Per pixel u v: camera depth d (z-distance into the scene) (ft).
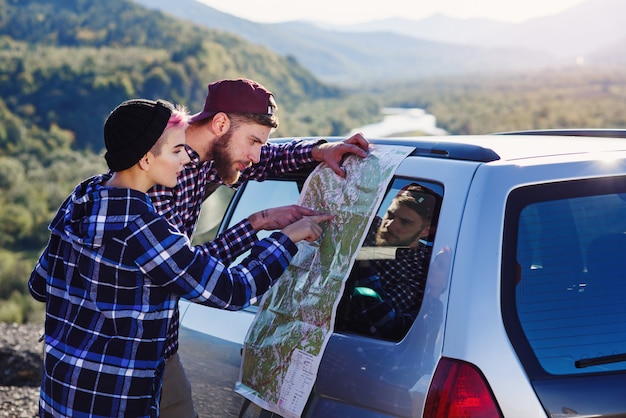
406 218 7.51
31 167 373.61
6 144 402.72
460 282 6.70
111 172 7.76
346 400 7.31
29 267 236.02
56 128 435.94
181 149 7.42
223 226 10.78
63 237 7.33
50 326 7.47
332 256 8.11
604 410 6.44
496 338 6.48
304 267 8.46
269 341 8.43
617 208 7.14
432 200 7.35
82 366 7.07
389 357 7.02
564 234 6.91
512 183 6.96
